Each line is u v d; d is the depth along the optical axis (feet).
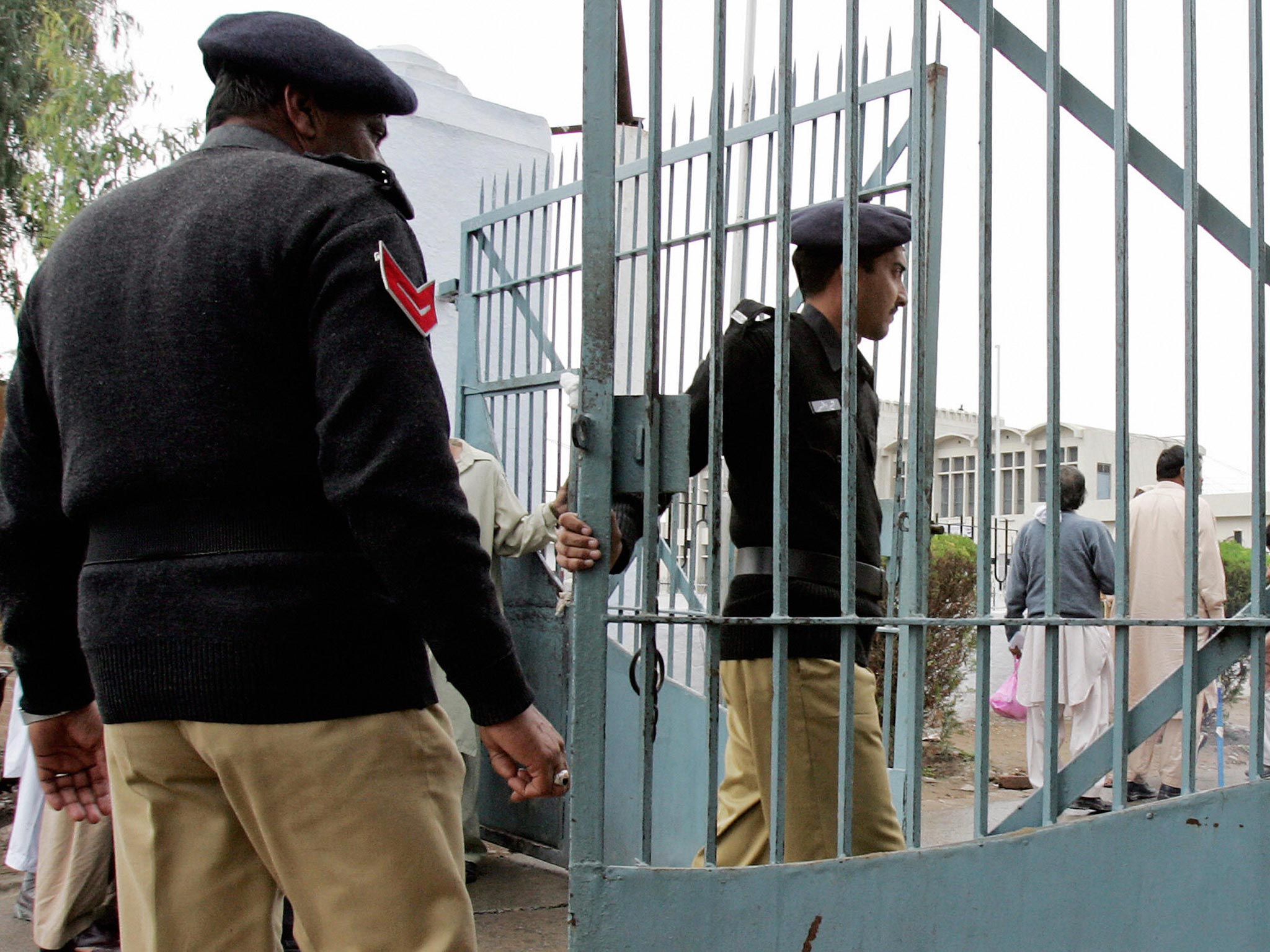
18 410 5.43
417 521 4.52
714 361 5.88
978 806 6.04
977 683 6.08
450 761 5.14
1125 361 6.17
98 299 4.94
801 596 7.31
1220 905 6.10
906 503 6.32
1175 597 17.43
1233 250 6.62
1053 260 6.18
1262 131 6.44
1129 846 6.01
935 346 9.29
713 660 5.68
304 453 4.78
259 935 5.11
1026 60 6.47
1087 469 47.03
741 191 11.20
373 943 4.73
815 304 8.02
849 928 5.65
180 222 4.87
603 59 5.74
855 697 7.38
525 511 12.64
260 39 5.28
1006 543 28.58
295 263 4.74
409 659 4.95
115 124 25.91
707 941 5.45
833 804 7.30
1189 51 6.36
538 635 12.76
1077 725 17.92
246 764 4.65
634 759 12.07
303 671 4.63
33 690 5.72
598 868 5.39
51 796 5.99
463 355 14.40
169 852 4.99
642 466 5.67
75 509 4.95
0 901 11.76
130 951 5.14
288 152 5.35
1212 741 21.70
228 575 4.62
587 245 5.72
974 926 5.81
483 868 13.07
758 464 7.54
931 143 9.97
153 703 4.68
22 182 31.12
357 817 4.72
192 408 4.66
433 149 18.12
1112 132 6.43
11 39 35.53
